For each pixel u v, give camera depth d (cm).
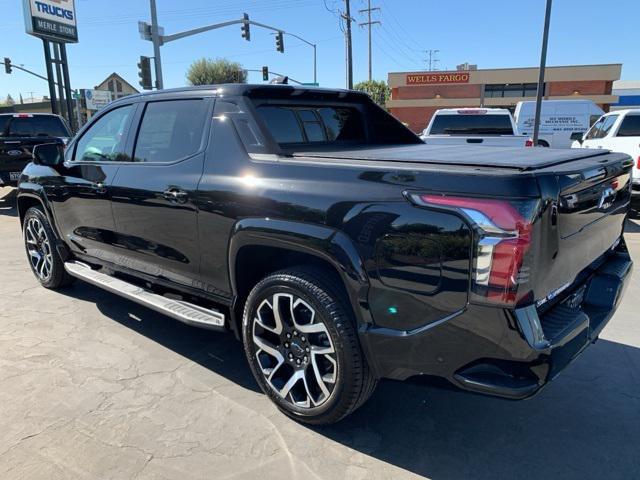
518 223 199
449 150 319
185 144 333
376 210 234
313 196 256
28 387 323
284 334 281
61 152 436
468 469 250
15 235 796
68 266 452
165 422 287
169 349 379
